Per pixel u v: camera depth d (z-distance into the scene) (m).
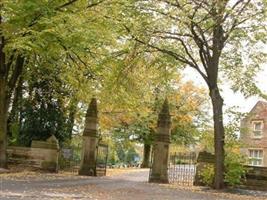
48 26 21.56
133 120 48.31
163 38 24.92
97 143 28.75
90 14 23.69
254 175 24.62
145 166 53.91
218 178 23.94
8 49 22.41
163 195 18.30
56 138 29.50
